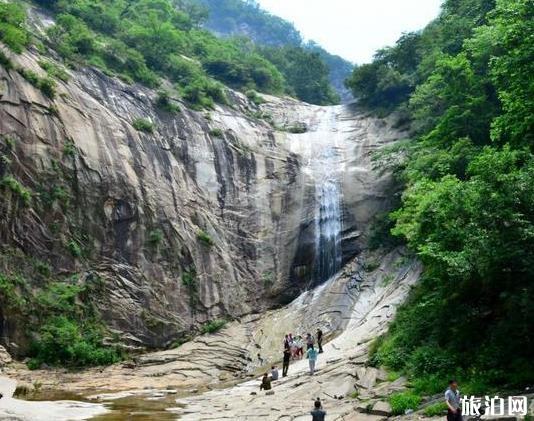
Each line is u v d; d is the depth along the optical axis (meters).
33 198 27.09
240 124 42.50
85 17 43.62
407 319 19.22
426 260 17.69
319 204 37.50
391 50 48.97
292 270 35.38
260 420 14.80
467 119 24.41
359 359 19.83
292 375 21.28
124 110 35.44
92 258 28.53
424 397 13.84
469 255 14.09
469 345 15.31
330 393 17.03
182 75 45.12
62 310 25.95
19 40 30.64
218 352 28.02
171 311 29.89
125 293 28.66
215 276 32.72
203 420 15.16
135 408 17.27
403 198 24.75
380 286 30.06
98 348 26.05
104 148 31.39
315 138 43.94
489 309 15.87
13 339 24.03
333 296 31.38
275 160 40.22
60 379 22.42
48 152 28.55
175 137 36.88
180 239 32.22
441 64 25.83
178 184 34.53
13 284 24.81
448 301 16.91
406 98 46.62
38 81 29.91
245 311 32.88
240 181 37.97
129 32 45.03
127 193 31.02
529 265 13.40
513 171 14.63
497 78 17.20
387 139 42.12
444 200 15.89
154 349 28.27
